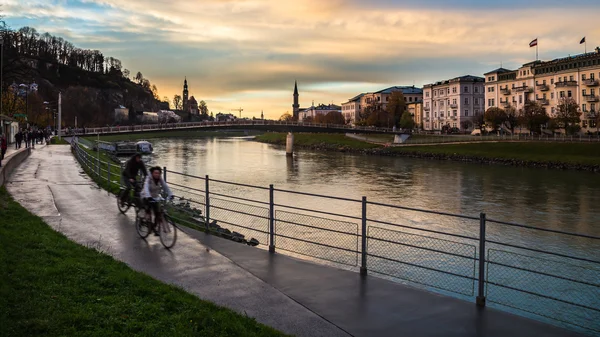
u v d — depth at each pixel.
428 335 7.60
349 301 8.92
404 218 32.03
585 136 90.31
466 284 15.54
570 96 104.00
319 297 9.09
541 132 104.69
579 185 51.44
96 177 27.11
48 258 9.81
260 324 7.61
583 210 37.06
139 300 7.99
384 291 9.45
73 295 7.89
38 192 21.39
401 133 118.94
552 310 13.33
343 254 17.66
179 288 9.05
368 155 100.38
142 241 13.03
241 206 29.52
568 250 24.47
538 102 112.25
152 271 10.42
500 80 125.25
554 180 55.94
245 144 142.62
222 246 12.66
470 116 140.88
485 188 49.19
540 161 73.81
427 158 90.81
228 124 109.69
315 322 7.98
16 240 10.88
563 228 30.95
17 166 34.31
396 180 55.75
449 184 52.22
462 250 21.50
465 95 140.50
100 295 8.08
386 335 7.58
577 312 13.15
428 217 32.53
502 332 7.73
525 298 14.27
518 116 106.31
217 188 44.19
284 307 8.57
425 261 18.67
